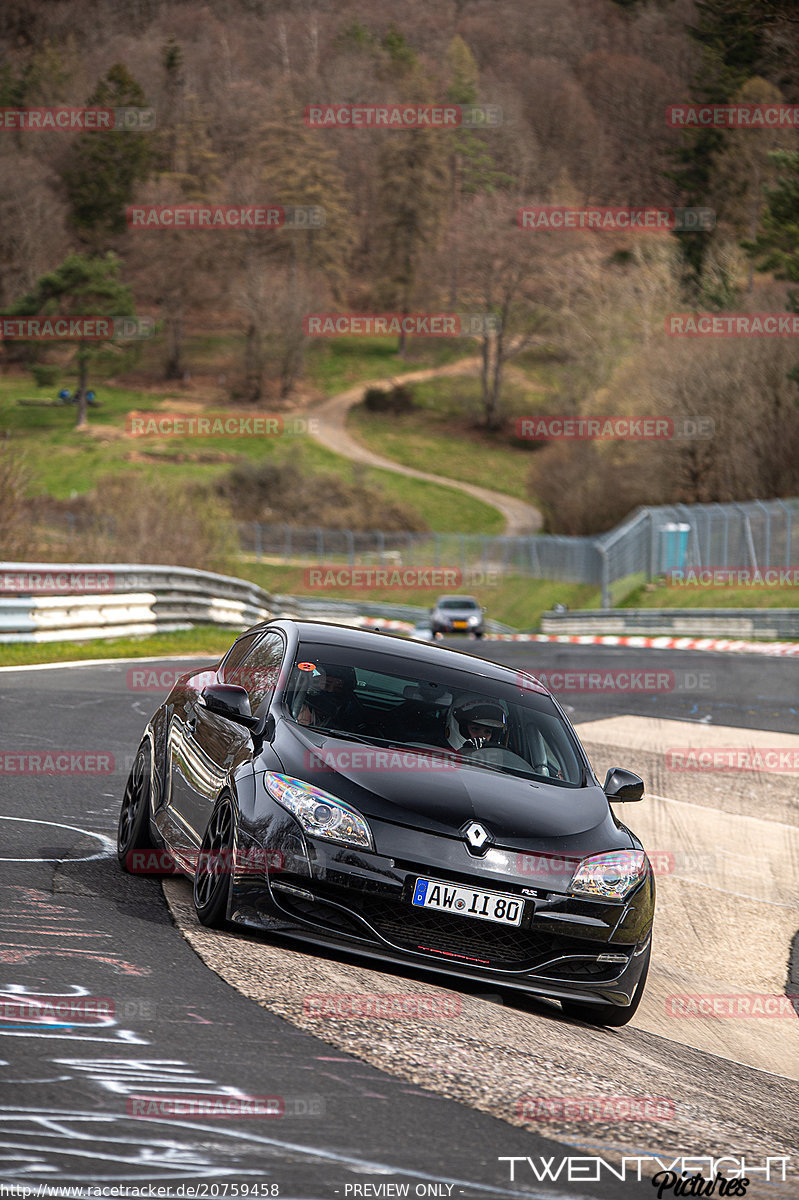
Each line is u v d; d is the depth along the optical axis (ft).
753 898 113.60
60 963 56.24
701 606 498.69
